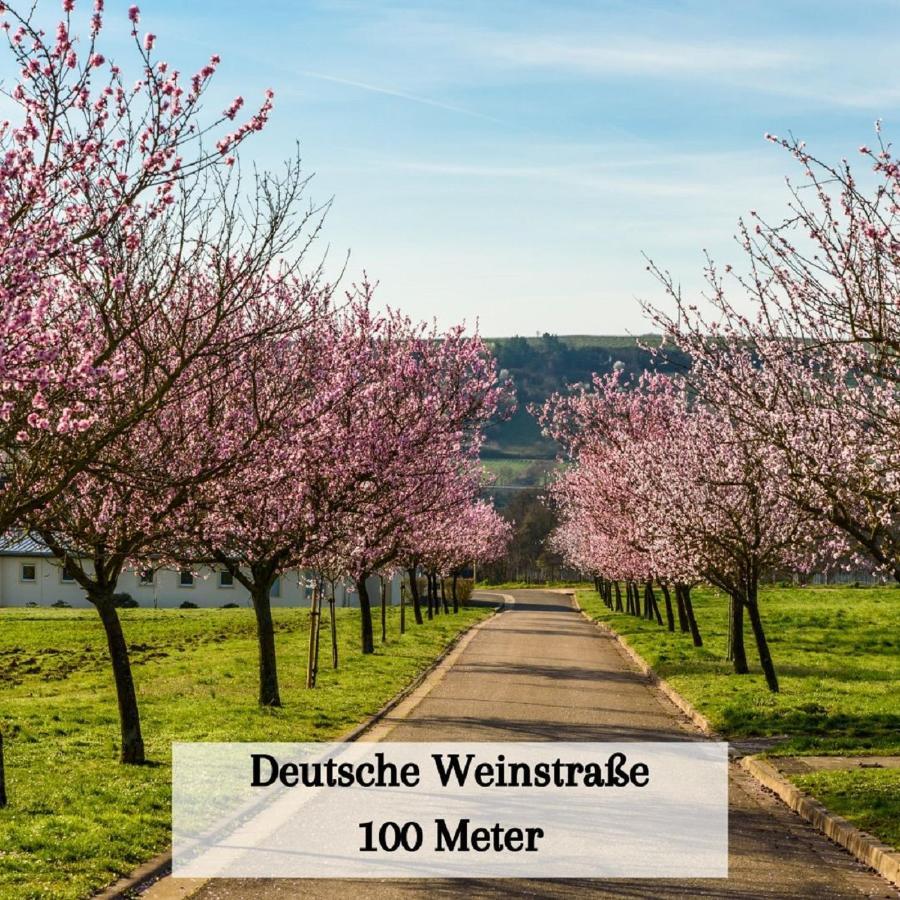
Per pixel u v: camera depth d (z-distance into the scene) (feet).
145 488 41.68
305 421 61.82
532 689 93.20
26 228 33.94
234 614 200.54
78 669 119.55
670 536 94.17
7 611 202.59
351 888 35.99
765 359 50.78
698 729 71.61
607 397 133.59
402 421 78.48
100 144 38.27
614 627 172.55
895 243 40.19
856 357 44.88
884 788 48.60
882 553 47.39
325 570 96.89
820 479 46.03
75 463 38.60
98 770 54.08
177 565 76.59
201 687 95.30
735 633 102.53
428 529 131.64
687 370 60.70
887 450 45.39
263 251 45.42
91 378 35.68
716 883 36.65
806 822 46.01
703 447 90.27
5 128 37.27
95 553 55.52
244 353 59.88
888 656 123.34
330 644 140.87
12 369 32.14
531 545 424.87
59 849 38.96
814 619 174.19
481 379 84.33
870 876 37.63
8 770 54.29
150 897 34.96
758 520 85.61
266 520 71.82
